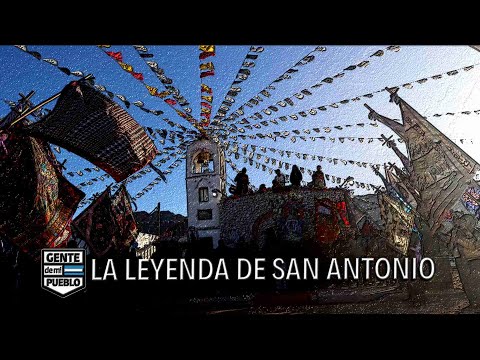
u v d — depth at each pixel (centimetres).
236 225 2139
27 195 670
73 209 732
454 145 800
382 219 895
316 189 1919
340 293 1067
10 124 645
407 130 823
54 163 722
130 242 1124
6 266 854
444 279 941
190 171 2484
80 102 657
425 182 815
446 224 927
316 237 1817
